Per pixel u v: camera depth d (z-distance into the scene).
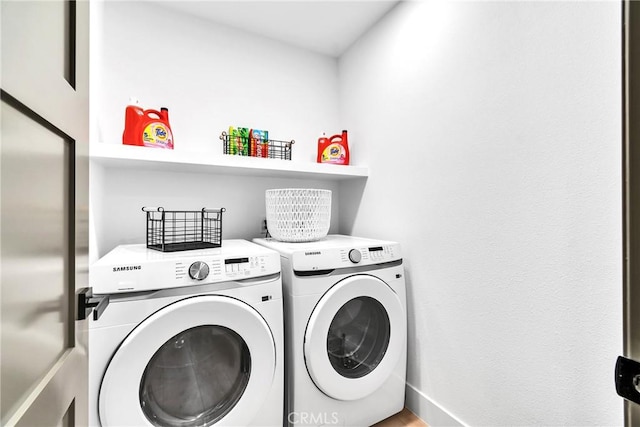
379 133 1.79
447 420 1.33
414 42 1.53
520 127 1.05
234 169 1.63
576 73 0.90
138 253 1.18
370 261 1.39
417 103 1.51
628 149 0.46
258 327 1.09
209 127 1.79
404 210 1.59
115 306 0.90
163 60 1.67
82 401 0.63
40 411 0.43
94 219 1.23
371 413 1.39
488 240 1.17
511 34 1.08
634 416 0.46
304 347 1.22
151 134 1.38
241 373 1.13
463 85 1.27
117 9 1.56
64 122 0.53
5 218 0.36
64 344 0.55
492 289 1.15
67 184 0.57
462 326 1.27
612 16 0.83
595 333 0.87
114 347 0.89
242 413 1.08
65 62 0.56
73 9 0.59
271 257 1.19
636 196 0.46
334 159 1.94
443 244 1.37
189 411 1.04
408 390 1.55
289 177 2.01
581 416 0.90
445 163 1.35
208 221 1.79
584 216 0.89
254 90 1.93
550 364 0.97
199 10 1.72
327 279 1.28
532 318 1.02
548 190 0.97
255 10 1.73
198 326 1.02
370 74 1.87
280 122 2.02
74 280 0.58
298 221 1.53
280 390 1.19
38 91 0.43
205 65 1.79
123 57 1.56
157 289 0.95
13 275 0.38
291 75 2.06
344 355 1.39
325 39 2.01
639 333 0.45
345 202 2.14
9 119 0.37
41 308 0.45
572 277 0.92
